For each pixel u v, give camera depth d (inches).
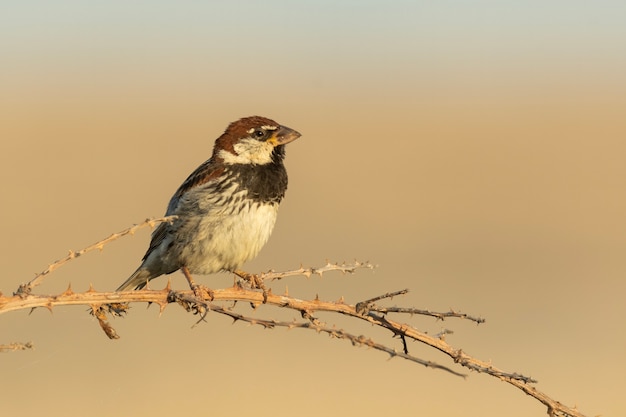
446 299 614.2
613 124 1571.1
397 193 1008.2
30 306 213.0
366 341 199.9
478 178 1098.7
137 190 948.6
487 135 1449.3
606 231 844.0
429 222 874.1
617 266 719.7
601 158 1243.2
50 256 694.5
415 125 1589.6
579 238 816.3
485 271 697.6
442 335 239.8
